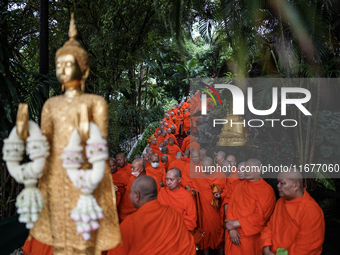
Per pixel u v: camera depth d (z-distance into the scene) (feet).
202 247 15.70
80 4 24.11
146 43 29.19
